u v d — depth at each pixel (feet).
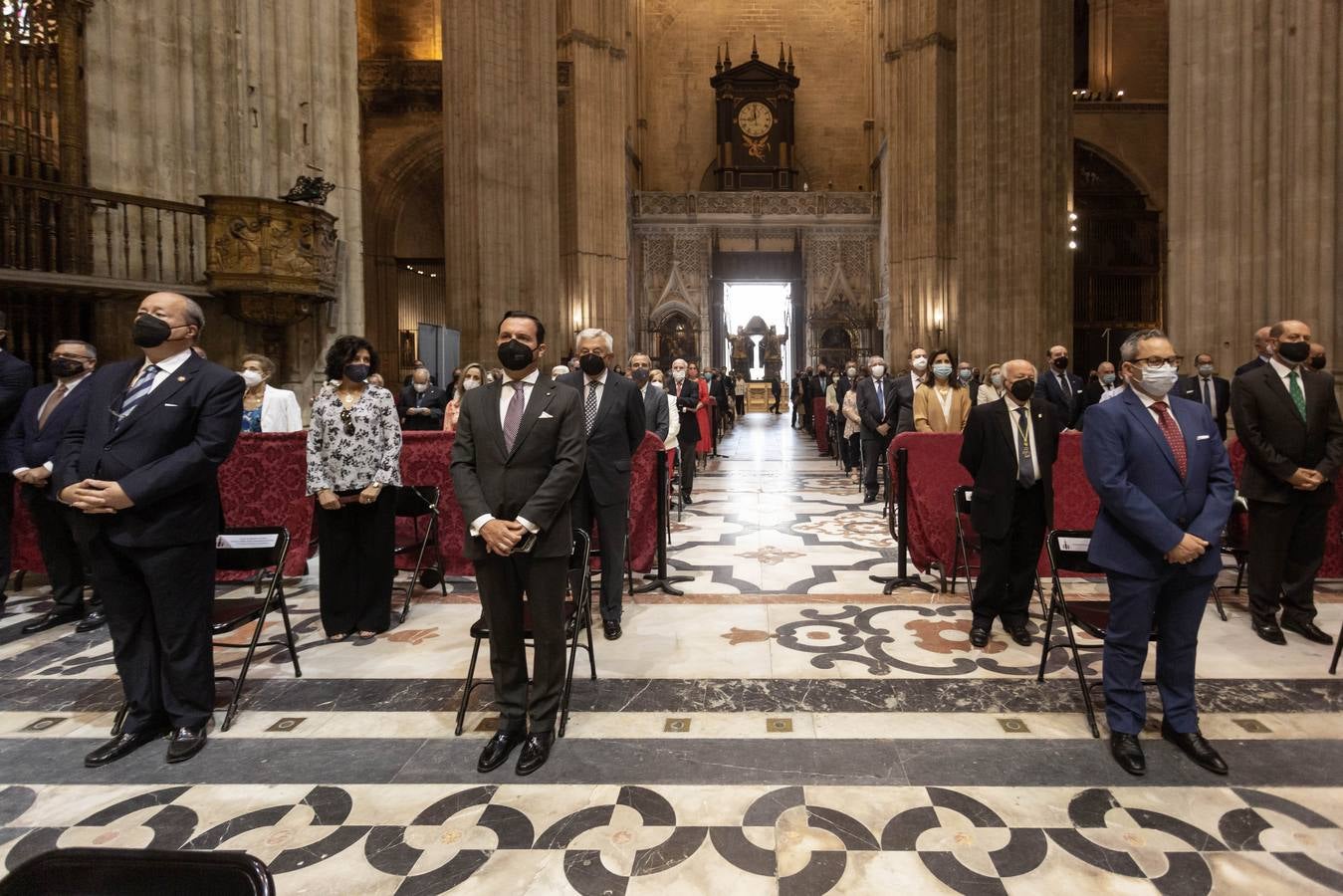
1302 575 14.53
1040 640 14.65
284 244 24.21
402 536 18.66
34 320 23.57
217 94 26.03
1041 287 41.93
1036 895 7.45
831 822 8.67
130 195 22.90
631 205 94.17
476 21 42.01
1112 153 83.05
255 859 3.73
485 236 42.22
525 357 10.11
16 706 12.13
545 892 7.57
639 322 97.30
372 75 73.26
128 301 24.75
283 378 26.89
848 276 97.14
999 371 27.12
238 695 11.55
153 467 9.99
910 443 19.42
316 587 18.94
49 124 23.58
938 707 11.71
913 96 72.18
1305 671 12.85
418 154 75.20
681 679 12.87
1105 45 86.58
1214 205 23.32
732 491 34.30
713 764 10.03
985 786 9.41
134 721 10.65
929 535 19.12
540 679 10.19
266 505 19.54
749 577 19.47
